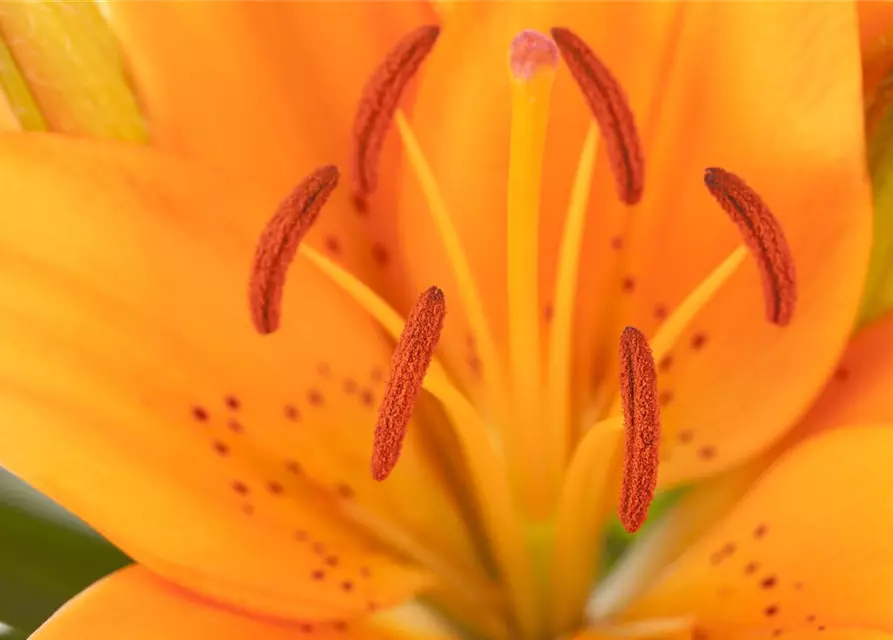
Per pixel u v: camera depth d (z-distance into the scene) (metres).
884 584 0.21
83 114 0.21
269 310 0.21
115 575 0.20
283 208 0.21
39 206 0.21
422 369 0.21
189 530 0.21
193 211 0.21
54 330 0.21
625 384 0.21
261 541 0.21
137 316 0.21
